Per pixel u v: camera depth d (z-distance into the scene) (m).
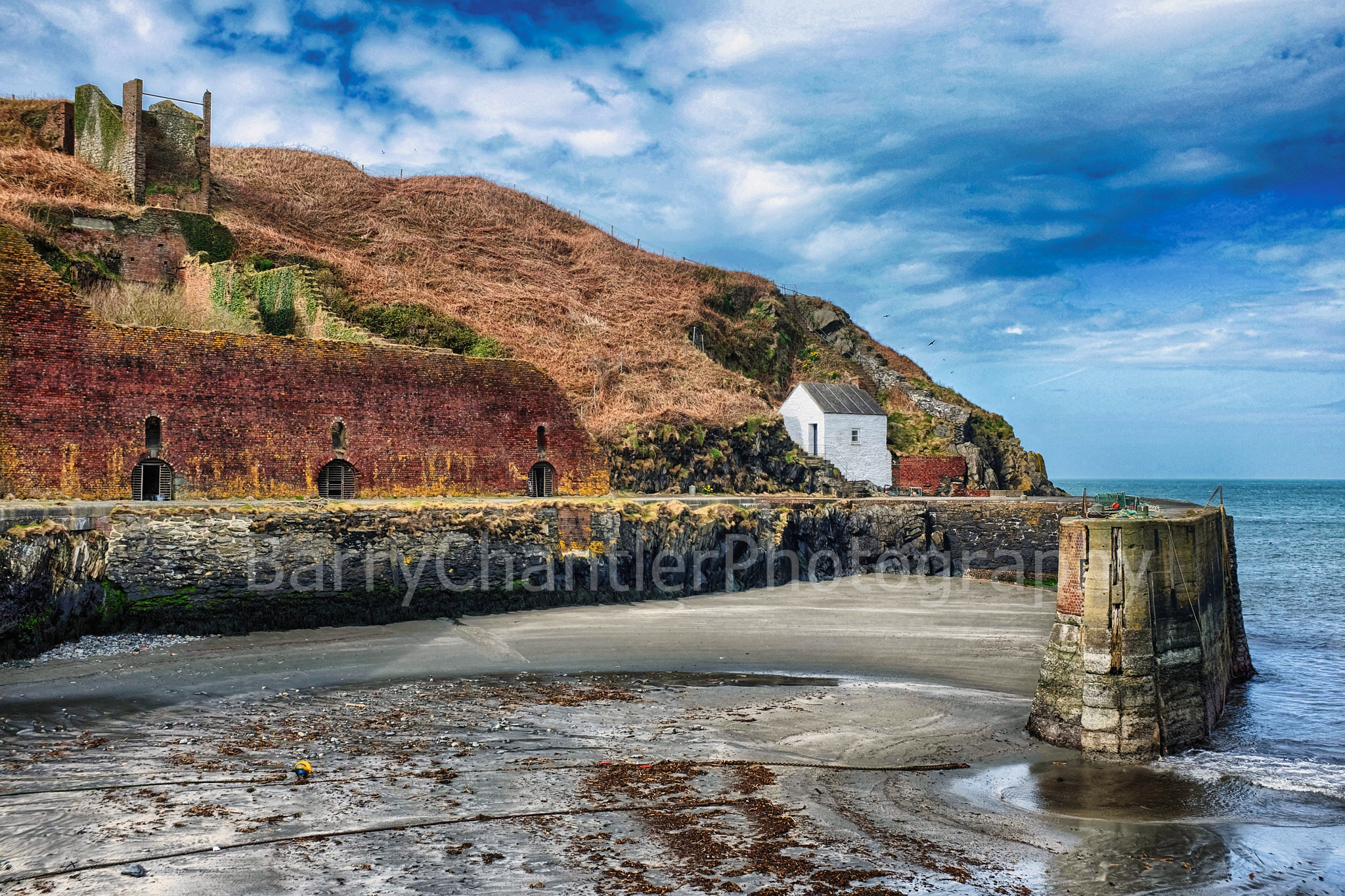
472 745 16.19
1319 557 62.78
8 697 18.22
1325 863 12.62
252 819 12.31
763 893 10.70
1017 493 58.59
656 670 23.58
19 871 10.53
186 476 28.69
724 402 54.28
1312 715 21.28
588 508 31.91
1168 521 18.11
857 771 15.62
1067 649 17.69
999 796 14.85
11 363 25.69
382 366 33.44
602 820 12.78
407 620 27.36
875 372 77.88
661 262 75.94
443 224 68.88
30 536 20.84
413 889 10.38
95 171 46.78
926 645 27.27
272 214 58.50
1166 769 16.56
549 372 51.59
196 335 29.25
